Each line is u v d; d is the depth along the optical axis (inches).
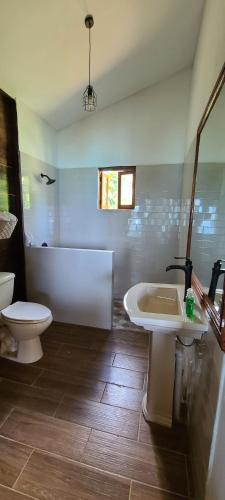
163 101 104.0
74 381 63.9
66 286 93.1
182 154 105.6
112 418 53.2
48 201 113.7
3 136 83.7
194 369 49.6
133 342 82.7
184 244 87.8
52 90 88.0
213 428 31.7
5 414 53.5
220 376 30.6
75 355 75.0
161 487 40.7
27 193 95.7
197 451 40.2
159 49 82.4
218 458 29.1
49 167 113.1
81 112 108.9
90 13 63.0
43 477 41.5
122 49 78.3
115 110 110.3
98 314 91.3
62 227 126.8
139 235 116.7
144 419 53.2
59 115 105.7
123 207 118.8
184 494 39.8
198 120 69.1
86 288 91.0
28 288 97.8
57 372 67.3
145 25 71.0
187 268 53.0
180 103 102.2
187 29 75.8
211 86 53.7
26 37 64.1
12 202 90.5
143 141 109.3
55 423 51.6
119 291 123.9
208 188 50.0
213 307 38.2
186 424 52.5
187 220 80.4
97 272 88.7
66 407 55.7
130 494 39.6
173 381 49.8
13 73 74.9
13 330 67.5
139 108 107.4
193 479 41.0
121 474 42.4
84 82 89.0
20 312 69.4
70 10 60.4
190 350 54.1
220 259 38.5
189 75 98.7
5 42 63.8
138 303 53.6
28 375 65.9
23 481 40.8
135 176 112.9
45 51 70.4
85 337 85.4
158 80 101.7
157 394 51.3
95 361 72.3
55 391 60.4
